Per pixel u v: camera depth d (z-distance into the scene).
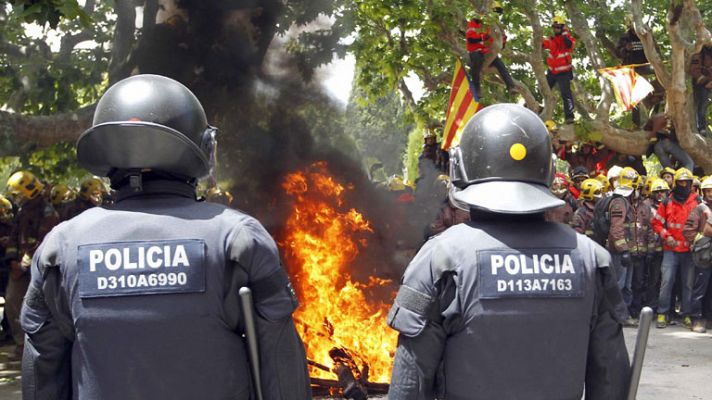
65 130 10.98
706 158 16.59
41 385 2.24
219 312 2.18
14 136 10.69
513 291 2.33
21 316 2.26
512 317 2.32
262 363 2.20
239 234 2.21
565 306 2.35
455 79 12.61
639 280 10.82
